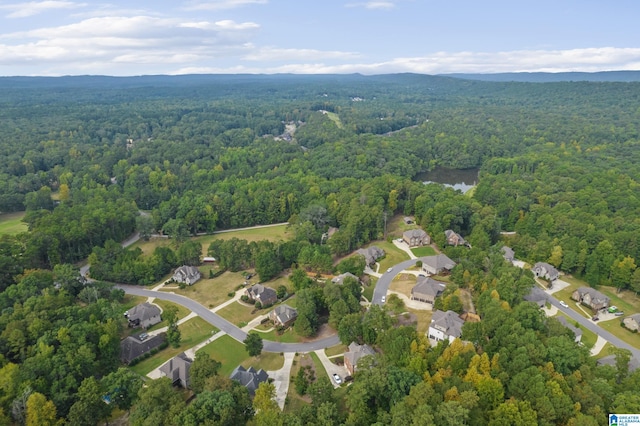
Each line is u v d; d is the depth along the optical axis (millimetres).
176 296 142250
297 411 82000
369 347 106688
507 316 106500
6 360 96312
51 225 168375
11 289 123688
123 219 187625
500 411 75375
